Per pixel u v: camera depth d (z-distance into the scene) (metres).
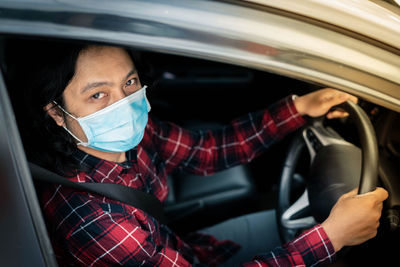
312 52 0.64
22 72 0.85
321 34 0.63
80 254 0.91
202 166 1.38
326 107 1.18
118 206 0.96
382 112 1.13
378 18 0.64
